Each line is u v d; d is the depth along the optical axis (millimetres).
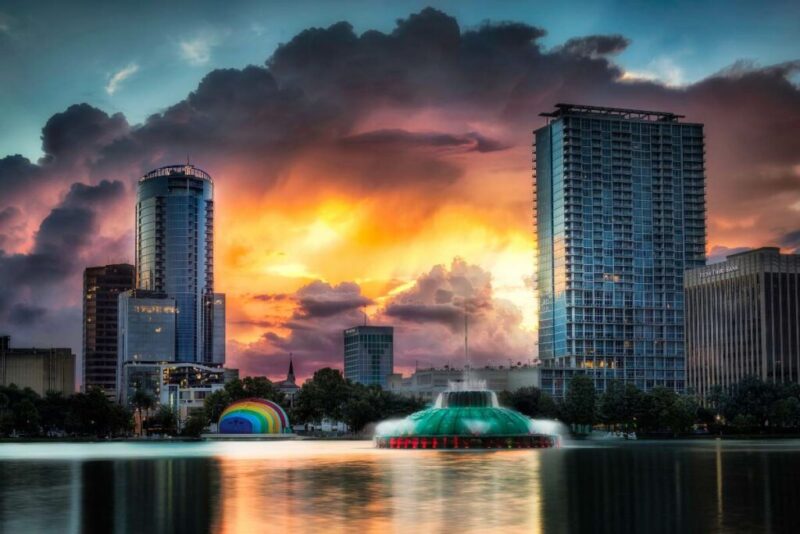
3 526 56812
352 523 56250
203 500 69688
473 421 177500
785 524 54750
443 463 115500
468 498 69500
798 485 78562
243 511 62500
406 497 70562
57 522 58344
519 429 178125
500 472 96750
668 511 60781
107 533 53344
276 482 86062
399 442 180250
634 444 199750
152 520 58562
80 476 98312
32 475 100625
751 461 116438
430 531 52938
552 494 71938
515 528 53875
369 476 92750
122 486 83812
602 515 59094
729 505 63875
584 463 113312
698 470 98375
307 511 62188
